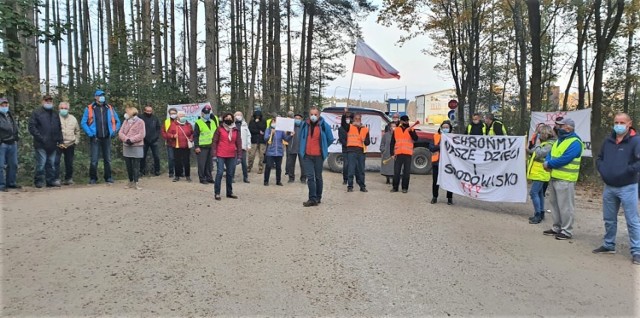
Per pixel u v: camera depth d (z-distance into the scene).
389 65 13.97
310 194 9.74
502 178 10.04
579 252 6.99
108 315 4.38
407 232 7.78
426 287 5.35
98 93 10.85
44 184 10.41
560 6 20.33
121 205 8.74
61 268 5.49
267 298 4.90
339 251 6.58
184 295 4.89
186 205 9.13
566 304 4.99
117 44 17.27
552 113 13.93
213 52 17.38
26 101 12.74
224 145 10.02
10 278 5.13
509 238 7.68
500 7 22.11
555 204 7.93
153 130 13.03
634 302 5.08
